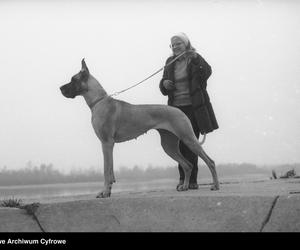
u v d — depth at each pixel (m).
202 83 7.48
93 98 6.88
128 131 6.88
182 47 7.61
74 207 5.52
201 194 5.96
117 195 6.84
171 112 6.94
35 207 5.52
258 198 5.22
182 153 7.55
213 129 7.52
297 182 9.33
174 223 5.13
